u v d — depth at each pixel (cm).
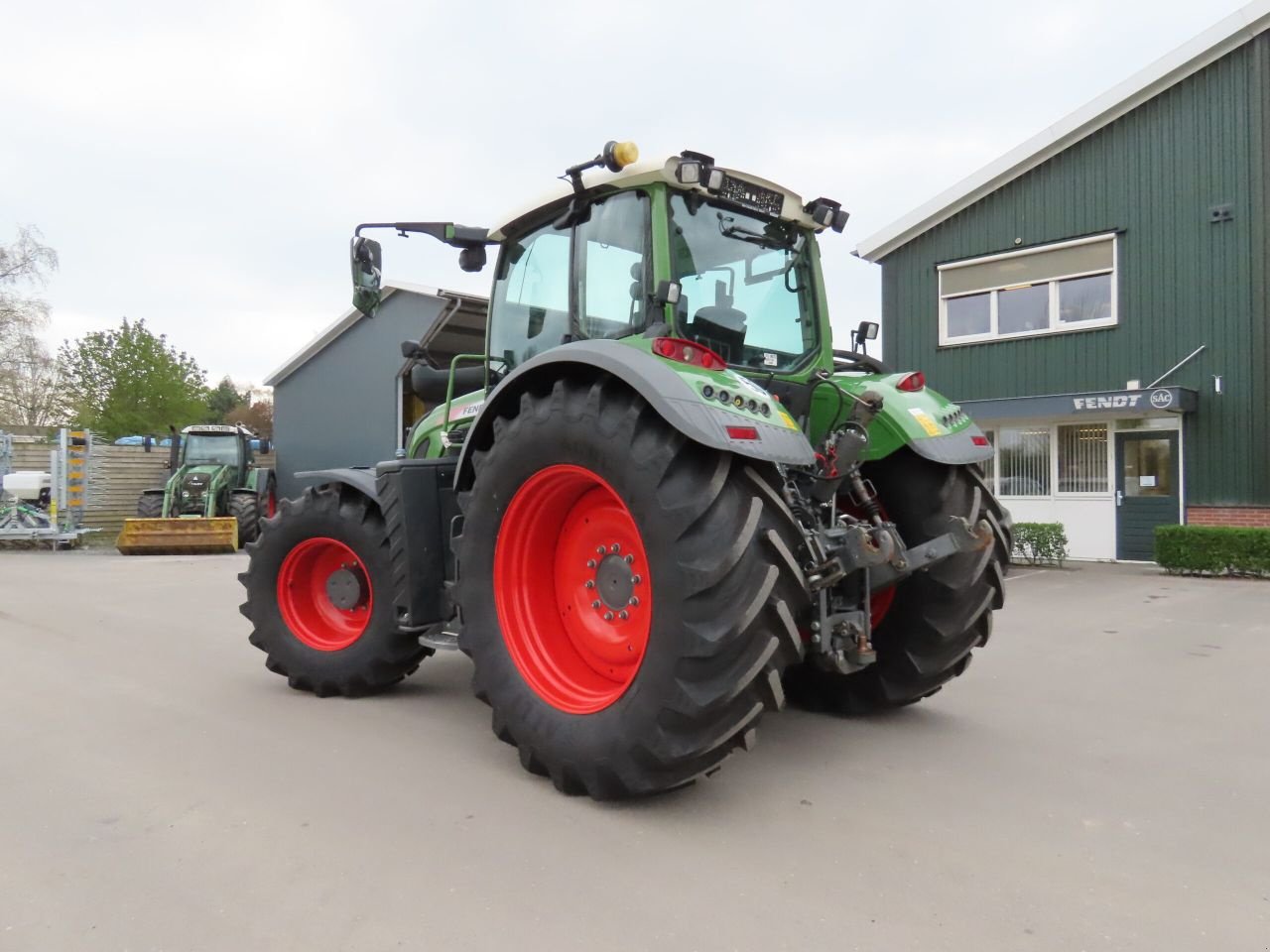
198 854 283
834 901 249
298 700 480
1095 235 1213
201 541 1516
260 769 365
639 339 349
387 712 455
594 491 354
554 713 336
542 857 279
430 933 233
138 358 3055
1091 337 1223
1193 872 269
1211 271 1127
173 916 243
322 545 491
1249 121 1099
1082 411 1138
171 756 382
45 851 286
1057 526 1144
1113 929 234
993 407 1202
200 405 3284
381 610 464
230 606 853
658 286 350
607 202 388
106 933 234
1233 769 366
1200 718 443
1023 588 950
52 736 412
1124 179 1191
